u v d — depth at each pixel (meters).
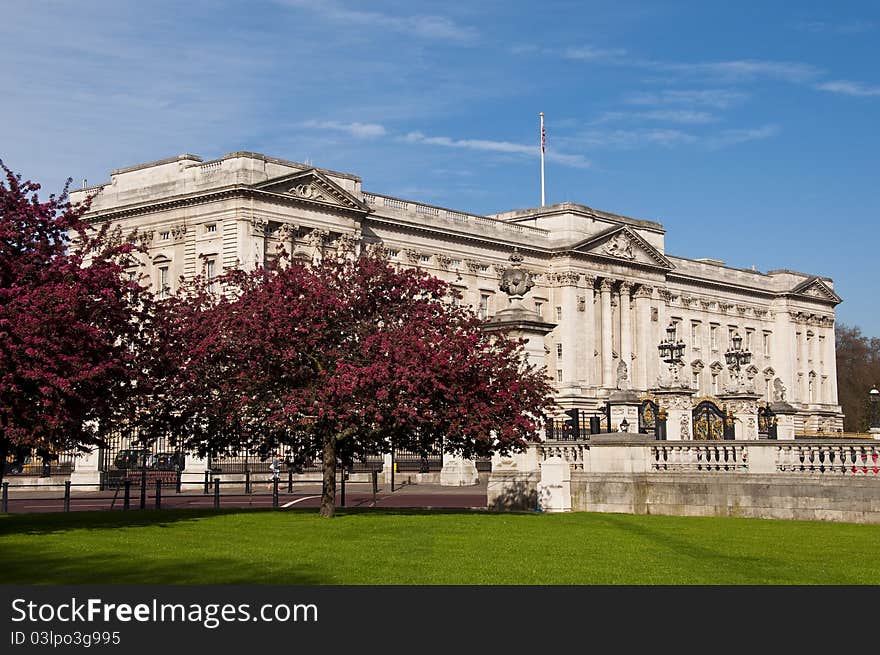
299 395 34.47
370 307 36.09
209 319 37.09
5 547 25.31
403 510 39.34
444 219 118.38
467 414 33.94
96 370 29.95
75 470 56.88
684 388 56.62
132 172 99.19
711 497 37.00
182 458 62.66
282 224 94.62
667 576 21.11
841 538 28.53
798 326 171.25
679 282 150.88
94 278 31.16
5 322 28.69
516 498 40.00
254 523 31.72
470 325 35.78
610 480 38.94
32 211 31.58
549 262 129.88
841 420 177.88
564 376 128.00
